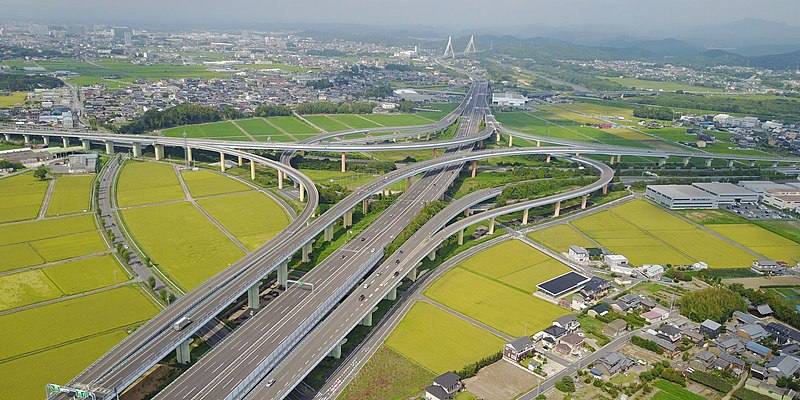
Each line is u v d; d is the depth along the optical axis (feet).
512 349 634.84
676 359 652.89
